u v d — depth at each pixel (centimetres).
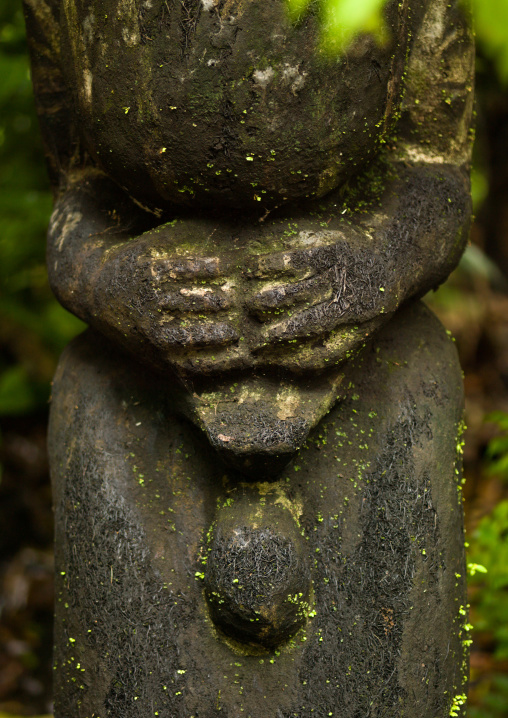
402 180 161
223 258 154
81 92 157
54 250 164
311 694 155
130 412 161
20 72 208
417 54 163
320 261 153
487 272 308
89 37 155
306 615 156
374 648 156
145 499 159
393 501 158
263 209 156
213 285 153
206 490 159
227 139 152
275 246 155
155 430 161
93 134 157
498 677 194
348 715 155
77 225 164
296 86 151
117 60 153
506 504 189
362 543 157
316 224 156
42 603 249
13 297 280
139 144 154
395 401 161
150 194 158
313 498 158
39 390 307
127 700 155
